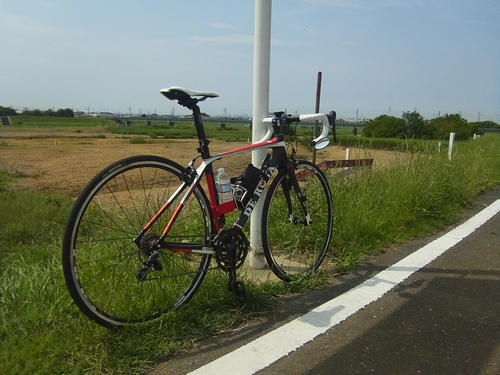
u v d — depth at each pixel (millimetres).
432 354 2459
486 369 2330
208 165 2846
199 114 2814
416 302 3111
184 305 2814
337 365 2332
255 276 3455
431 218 5238
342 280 3496
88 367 2191
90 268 2906
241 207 3062
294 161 3467
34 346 2314
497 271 3729
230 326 2707
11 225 5383
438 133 10367
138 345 2389
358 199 4977
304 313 2908
